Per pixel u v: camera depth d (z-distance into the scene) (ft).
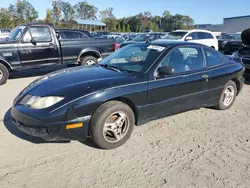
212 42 46.09
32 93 11.04
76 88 10.62
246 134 13.44
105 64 14.26
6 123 13.82
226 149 11.71
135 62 13.21
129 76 11.85
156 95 12.38
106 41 29.99
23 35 24.64
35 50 25.29
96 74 12.19
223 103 16.75
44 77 12.98
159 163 10.35
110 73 12.32
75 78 11.76
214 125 14.51
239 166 10.34
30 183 8.80
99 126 10.63
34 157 10.43
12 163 9.95
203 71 14.62
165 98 12.83
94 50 28.99
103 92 10.65
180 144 12.05
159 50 13.38
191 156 10.99
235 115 16.30
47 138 10.24
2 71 23.62
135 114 12.12
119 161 10.38
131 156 10.80
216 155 11.14
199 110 16.97
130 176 9.43
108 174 9.50
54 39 26.40
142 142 12.10
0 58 23.47
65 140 10.98
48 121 9.92
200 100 14.87
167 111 13.23
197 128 13.98
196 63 14.61
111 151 11.16
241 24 145.69
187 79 13.61
